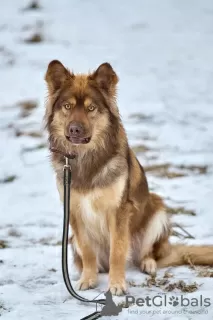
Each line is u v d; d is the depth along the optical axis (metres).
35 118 20.39
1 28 29.11
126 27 29.66
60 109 8.91
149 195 10.11
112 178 8.88
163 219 10.14
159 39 28.16
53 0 32.50
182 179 15.14
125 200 9.05
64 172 8.73
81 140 8.55
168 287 8.63
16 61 25.91
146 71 24.80
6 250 10.92
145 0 32.97
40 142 18.28
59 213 13.44
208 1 32.62
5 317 7.54
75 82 9.03
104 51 26.84
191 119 20.03
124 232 9.03
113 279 8.80
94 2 32.62
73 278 9.57
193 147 17.56
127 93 22.53
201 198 13.68
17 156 17.31
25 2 31.84
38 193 14.88
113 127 9.06
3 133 19.16
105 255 9.84
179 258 9.96
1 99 22.38
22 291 8.63
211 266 9.79
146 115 20.41
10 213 13.48
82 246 9.26
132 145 17.64
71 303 8.16
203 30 29.09
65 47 27.25
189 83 23.53
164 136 18.45
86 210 9.07
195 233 11.49
